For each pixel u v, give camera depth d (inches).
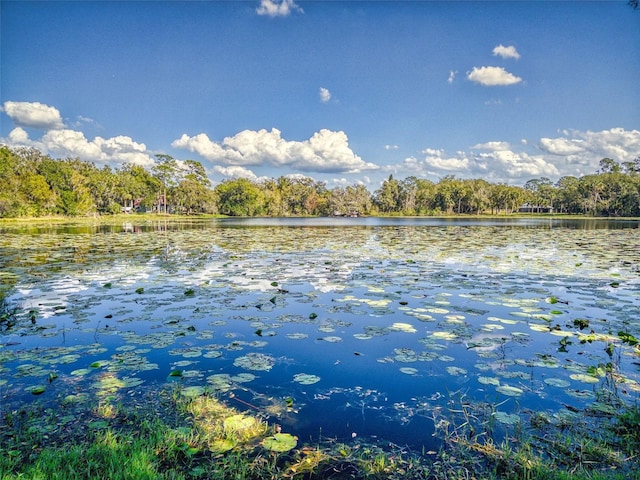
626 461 106.3
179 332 206.8
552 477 99.6
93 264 422.0
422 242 687.7
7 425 122.4
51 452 107.2
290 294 287.4
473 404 137.0
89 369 162.4
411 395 143.3
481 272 374.6
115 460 103.3
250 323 222.1
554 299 264.5
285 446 113.0
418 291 296.7
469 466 105.5
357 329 212.4
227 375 157.6
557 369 162.9
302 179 3673.7
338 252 535.5
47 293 289.1
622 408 132.6
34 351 181.6
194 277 349.7
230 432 119.7
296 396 142.6
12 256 483.5
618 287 307.7
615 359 172.1
